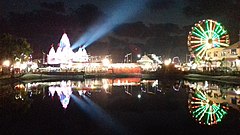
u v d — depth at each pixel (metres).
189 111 30.47
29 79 82.12
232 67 79.31
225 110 30.55
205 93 46.06
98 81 82.62
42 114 28.69
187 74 92.81
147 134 21.52
